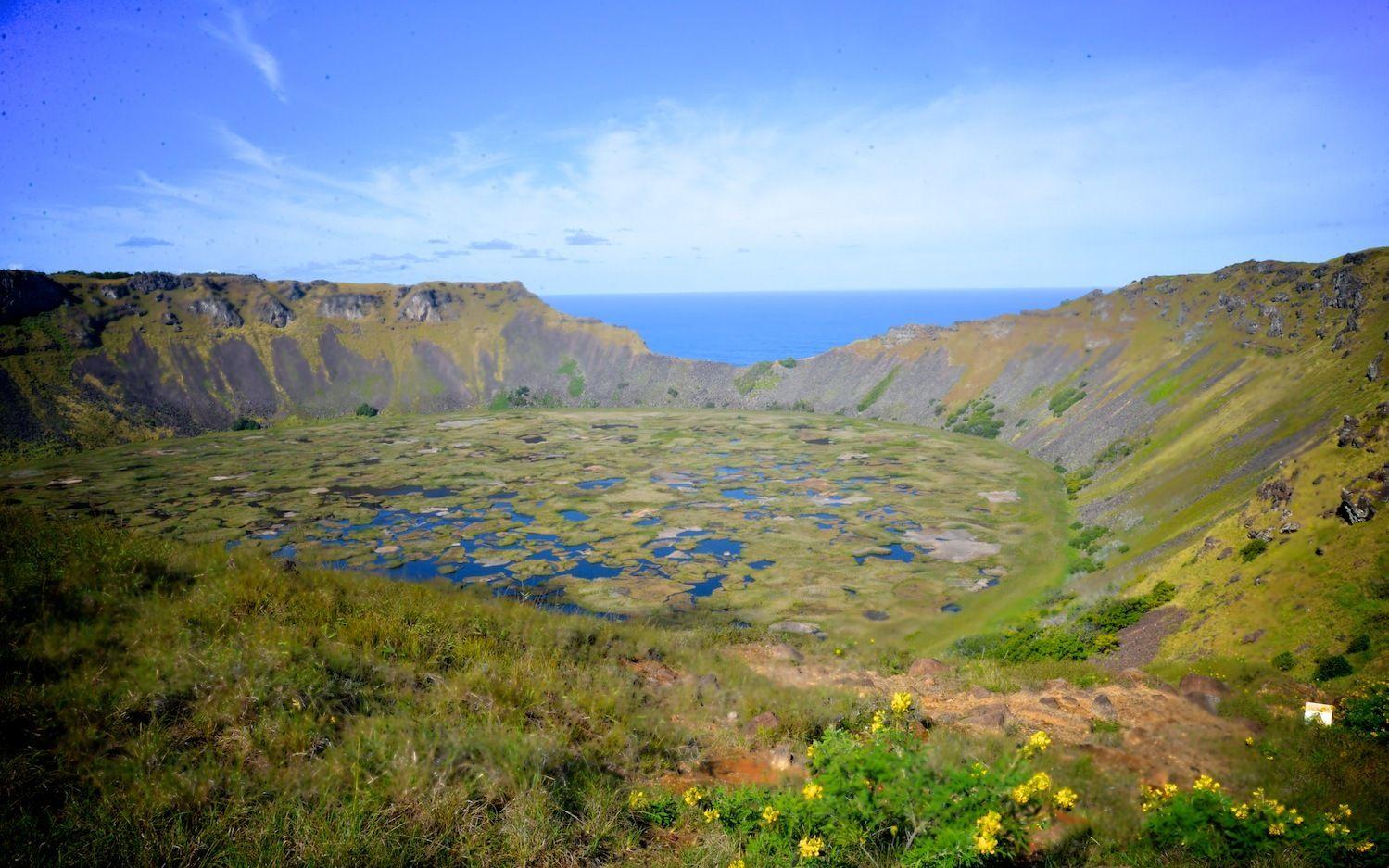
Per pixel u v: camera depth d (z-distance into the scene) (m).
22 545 12.05
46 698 7.64
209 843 6.05
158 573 12.39
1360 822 9.76
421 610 14.05
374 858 6.08
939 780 7.95
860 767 7.98
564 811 7.66
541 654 13.39
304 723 8.18
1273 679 17.75
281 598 12.25
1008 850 7.20
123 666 8.69
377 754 7.80
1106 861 8.20
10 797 6.21
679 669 15.75
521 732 9.13
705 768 10.43
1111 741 12.50
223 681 8.58
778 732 11.76
